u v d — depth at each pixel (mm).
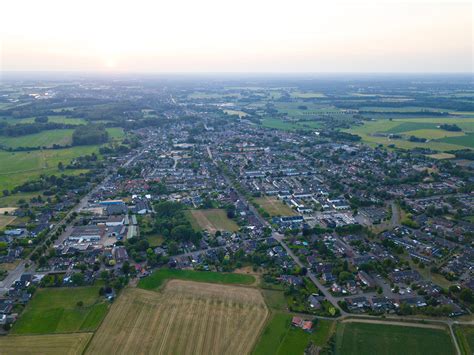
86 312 189750
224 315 187625
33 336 172250
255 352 162625
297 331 176625
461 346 168750
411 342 171000
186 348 164500
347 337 173500
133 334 173375
